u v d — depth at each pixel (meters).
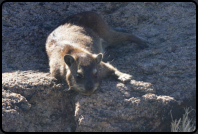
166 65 8.02
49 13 10.44
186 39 9.30
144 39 9.70
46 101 6.82
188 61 8.09
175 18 10.77
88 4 11.05
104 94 6.70
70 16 9.77
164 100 6.79
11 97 6.42
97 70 6.93
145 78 7.62
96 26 9.62
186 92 7.25
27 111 6.45
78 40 8.46
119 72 7.57
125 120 6.43
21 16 10.01
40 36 9.48
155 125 6.66
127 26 10.91
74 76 6.72
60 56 7.54
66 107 6.91
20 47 8.90
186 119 6.84
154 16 11.05
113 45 10.16
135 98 6.69
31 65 8.29
